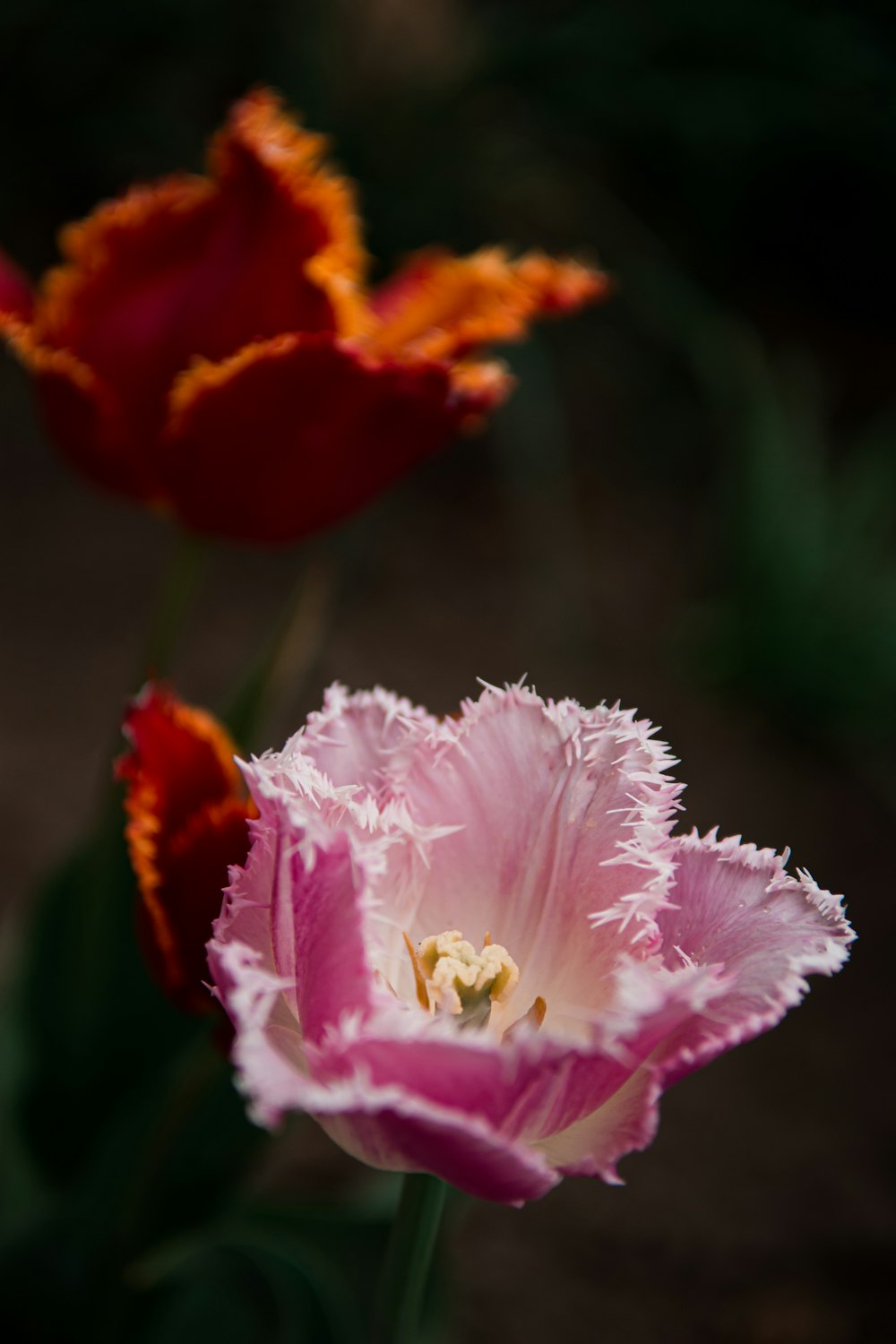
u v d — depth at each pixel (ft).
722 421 6.91
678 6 7.06
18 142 6.83
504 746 1.53
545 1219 3.27
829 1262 3.24
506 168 6.66
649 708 5.26
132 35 6.75
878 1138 3.63
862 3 7.83
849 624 5.28
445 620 5.49
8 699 4.63
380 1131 1.39
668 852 1.47
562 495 6.36
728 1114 3.66
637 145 7.86
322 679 4.92
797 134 7.77
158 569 5.48
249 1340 2.18
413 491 6.28
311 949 1.40
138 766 1.63
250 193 1.99
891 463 6.01
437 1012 1.51
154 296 2.03
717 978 1.44
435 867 1.54
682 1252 3.22
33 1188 2.31
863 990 4.14
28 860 3.90
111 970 2.26
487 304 2.16
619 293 7.04
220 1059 1.91
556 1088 1.39
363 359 1.92
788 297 8.40
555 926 1.53
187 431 1.98
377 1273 2.21
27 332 2.06
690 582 6.01
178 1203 2.16
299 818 1.39
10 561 5.35
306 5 6.56
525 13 7.07
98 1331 2.09
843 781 5.11
